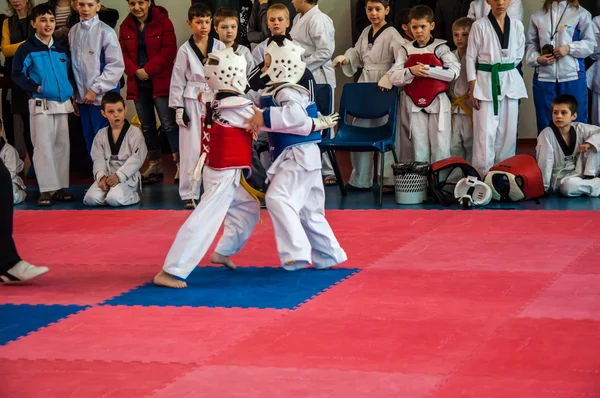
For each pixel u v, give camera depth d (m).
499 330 6.24
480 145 12.22
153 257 9.17
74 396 5.31
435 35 14.35
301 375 5.51
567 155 12.13
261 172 12.40
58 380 5.60
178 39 18.17
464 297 7.15
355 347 6.00
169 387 5.41
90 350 6.17
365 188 13.23
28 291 7.89
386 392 5.17
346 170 15.06
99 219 11.50
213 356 5.95
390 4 14.20
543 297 7.07
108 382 5.53
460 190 11.59
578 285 7.41
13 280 8.02
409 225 10.29
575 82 12.87
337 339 6.19
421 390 5.18
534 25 12.98
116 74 13.22
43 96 12.81
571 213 10.64
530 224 10.08
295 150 7.80
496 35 12.04
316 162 7.92
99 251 9.55
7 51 14.67
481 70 12.11
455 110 12.67
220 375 5.57
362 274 8.09
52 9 14.35
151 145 14.73
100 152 12.82
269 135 8.00
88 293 7.77
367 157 13.10
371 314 6.77
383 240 9.52
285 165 7.84
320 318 6.71
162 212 11.88
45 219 11.64
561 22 12.77
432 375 5.41
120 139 12.74
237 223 8.26
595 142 11.84
